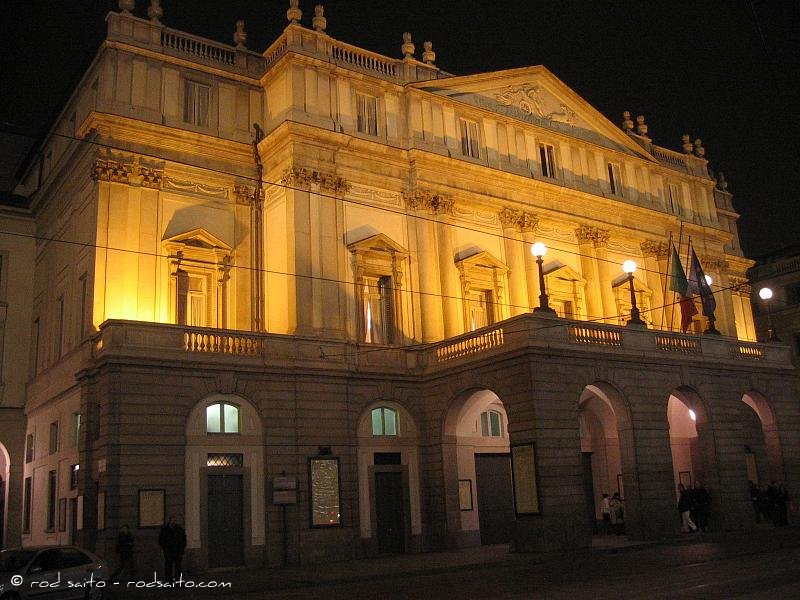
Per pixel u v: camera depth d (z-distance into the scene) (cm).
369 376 2758
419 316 2964
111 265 2586
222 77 2975
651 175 3994
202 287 2795
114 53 2747
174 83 2855
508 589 1599
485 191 3256
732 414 3030
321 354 2669
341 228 2862
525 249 3316
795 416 3297
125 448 2242
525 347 2456
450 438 2812
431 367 2844
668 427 2789
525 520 2423
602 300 3531
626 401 2686
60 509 2688
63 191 3062
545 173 3544
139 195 2694
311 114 2880
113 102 2700
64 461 2700
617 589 1488
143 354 2316
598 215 3656
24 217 3438
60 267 3005
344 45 3055
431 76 3303
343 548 2552
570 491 2436
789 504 3164
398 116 3120
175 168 2800
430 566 2166
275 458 2509
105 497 2202
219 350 2475
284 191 2827
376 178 3002
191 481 2355
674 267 3341
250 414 2509
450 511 2755
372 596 1622
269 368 2539
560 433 2466
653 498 2662
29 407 3173
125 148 2698
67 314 2855
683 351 2933
